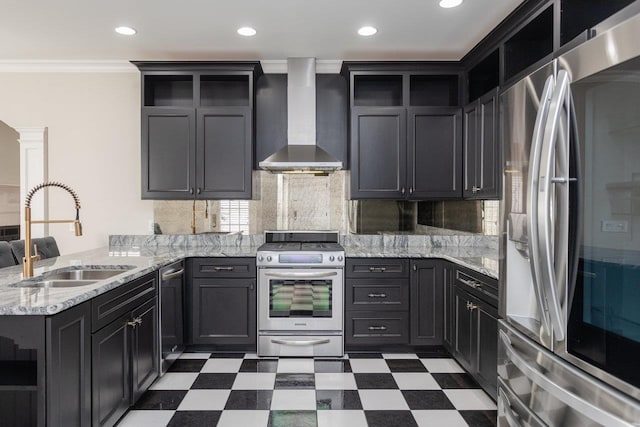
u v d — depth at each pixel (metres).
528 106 1.53
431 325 3.41
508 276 1.70
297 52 3.63
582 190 1.22
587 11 2.18
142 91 3.66
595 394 1.17
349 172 3.79
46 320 1.58
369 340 3.40
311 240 3.99
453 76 3.80
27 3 2.68
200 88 3.79
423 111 3.70
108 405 2.05
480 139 3.27
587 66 1.20
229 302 3.40
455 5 2.72
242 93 3.96
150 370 2.64
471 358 2.76
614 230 1.10
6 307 1.56
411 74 3.69
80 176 3.95
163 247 3.86
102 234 3.96
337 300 3.36
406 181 3.69
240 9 2.78
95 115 3.94
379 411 2.45
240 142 3.67
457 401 2.58
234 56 3.71
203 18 2.91
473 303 2.72
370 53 3.65
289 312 3.36
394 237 3.90
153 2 2.67
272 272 3.34
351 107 3.69
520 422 1.58
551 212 1.34
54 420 1.60
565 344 1.31
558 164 1.32
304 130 3.83
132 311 2.36
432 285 3.41
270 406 2.50
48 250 3.26
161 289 2.83
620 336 1.08
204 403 2.53
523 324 1.60
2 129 5.48
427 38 3.29
